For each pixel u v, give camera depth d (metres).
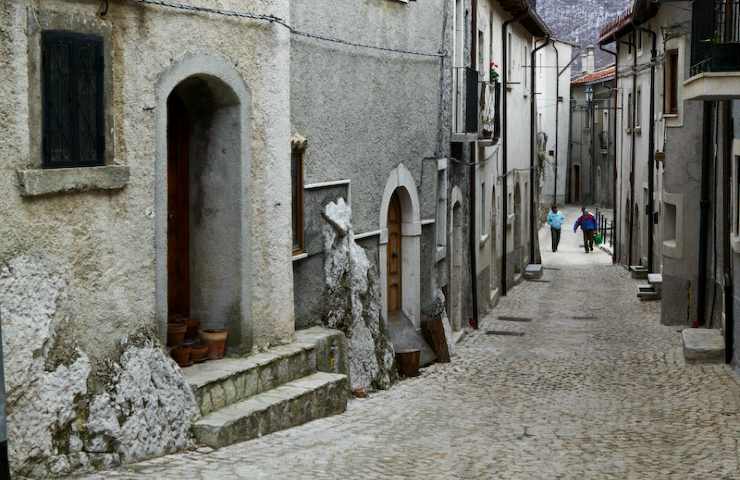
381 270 14.38
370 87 13.81
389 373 13.31
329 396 10.55
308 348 10.76
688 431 10.62
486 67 22.50
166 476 7.38
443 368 15.23
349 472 8.04
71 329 7.37
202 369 9.35
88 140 7.57
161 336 8.52
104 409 7.54
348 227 12.59
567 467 8.78
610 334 19.48
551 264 36.78
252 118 10.01
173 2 8.60
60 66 7.26
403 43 15.02
